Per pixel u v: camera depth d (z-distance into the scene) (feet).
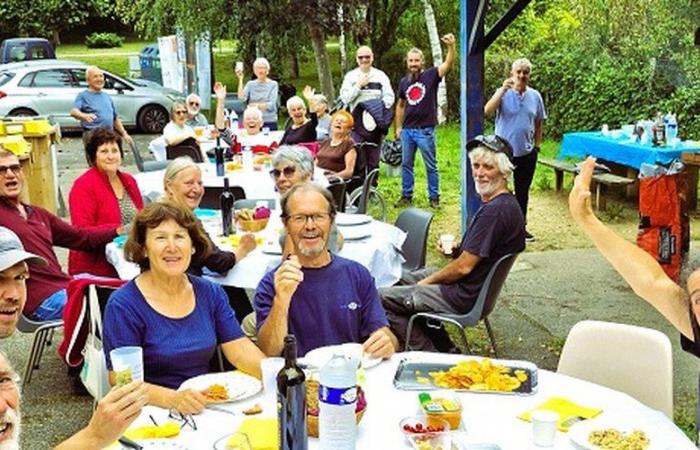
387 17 50.72
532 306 18.28
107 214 15.47
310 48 49.75
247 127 28.17
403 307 13.50
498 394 7.95
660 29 35.60
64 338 11.33
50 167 25.53
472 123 20.86
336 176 21.20
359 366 8.20
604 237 8.89
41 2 92.73
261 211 15.60
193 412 7.70
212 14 41.98
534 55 44.01
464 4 20.26
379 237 14.98
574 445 6.93
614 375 9.05
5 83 46.60
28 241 13.60
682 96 33.76
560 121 40.32
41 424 12.77
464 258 13.05
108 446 6.84
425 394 7.54
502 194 13.15
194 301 9.64
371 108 26.37
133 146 27.22
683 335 8.57
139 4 46.60
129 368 7.46
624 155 26.61
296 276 9.30
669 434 7.07
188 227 9.53
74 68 47.80
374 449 6.88
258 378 9.07
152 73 63.16
